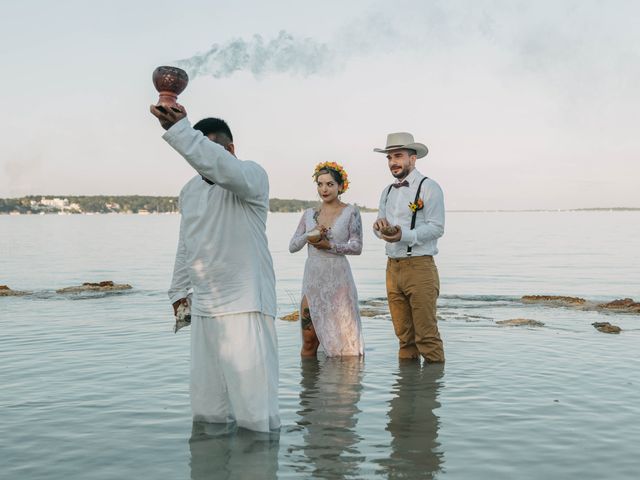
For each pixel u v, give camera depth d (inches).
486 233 2053.4
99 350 260.2
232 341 153.9
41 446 149.9
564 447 148.9
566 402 185.3
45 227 2839.6
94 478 131.5
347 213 257.9
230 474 133.1
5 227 2827.3
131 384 205.9
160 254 1035.3
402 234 230.2
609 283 569.3
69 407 180.7
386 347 271.4
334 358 249.4
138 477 131.8
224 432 158.4
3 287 493.4
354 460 140.6
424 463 139.0
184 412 175.3
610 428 162.1
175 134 137.1
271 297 158.4
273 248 1216.8
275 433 157.6
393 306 246.4
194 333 161.3
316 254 254.1
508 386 203.2
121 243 1430.9
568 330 307.1
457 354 252.7
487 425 164.7
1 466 138.2
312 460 140.6
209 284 153.9
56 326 320.5
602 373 219.6
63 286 542.0
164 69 136.6
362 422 167.3
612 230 2322.8
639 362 236.1
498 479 130.4
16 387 202.7
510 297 450.9
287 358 250.7
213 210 151.6
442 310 381.7
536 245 1304.1
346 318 251.8
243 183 145.3
